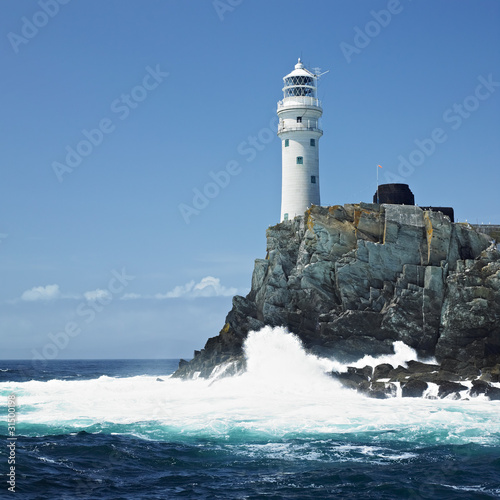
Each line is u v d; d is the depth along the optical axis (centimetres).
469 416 3841
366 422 3691
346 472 2764
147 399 4622
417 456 3005
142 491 2522
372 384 4919
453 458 2969
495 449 3119
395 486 2562
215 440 3316
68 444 3191
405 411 4016
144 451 3088
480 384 4678
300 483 2625
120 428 3594
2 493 2439
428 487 2564
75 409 4219
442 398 4650
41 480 2623
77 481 2636
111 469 2811
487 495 2459
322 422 3694
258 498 2447
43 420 3838
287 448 3153
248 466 2862
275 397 4609
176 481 2658
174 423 3700
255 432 3472
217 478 2695
